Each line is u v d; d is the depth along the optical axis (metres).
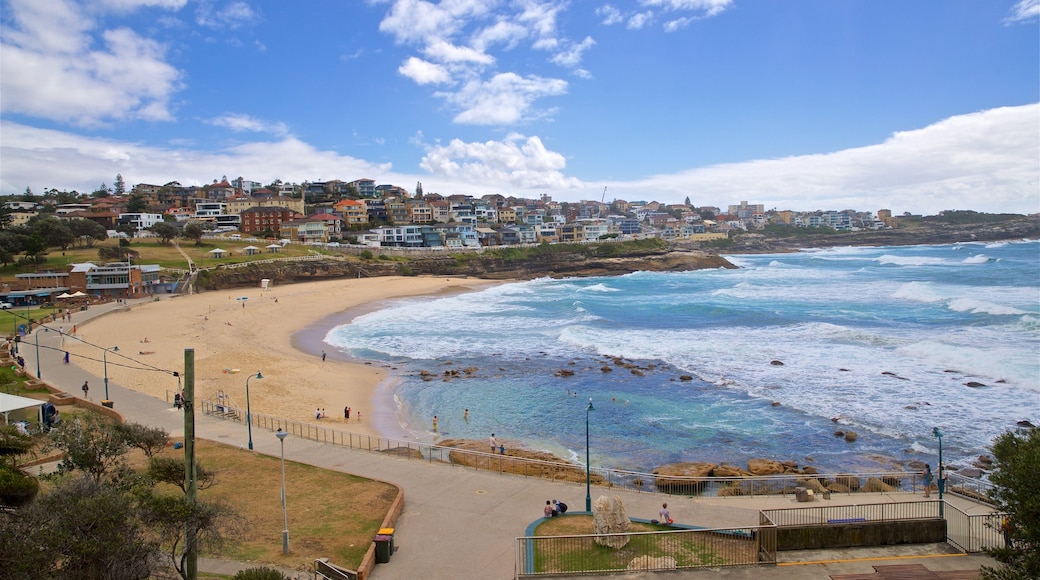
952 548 17.17
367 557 18.16
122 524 13.97
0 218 117.69
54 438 21.48
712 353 53.78
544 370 49.91
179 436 31.11
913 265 142.50
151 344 55.84
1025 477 14.45
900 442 32.66
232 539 19.61
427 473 26.66
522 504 23.19
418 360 54.06
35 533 12.65
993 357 46.78
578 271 152.50
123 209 165.75
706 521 21.20
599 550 17.94
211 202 166.12
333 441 31.06
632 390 43.69
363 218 177.00
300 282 117.12
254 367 48.69
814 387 42.66
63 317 66.81
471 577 17.81
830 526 17.25
